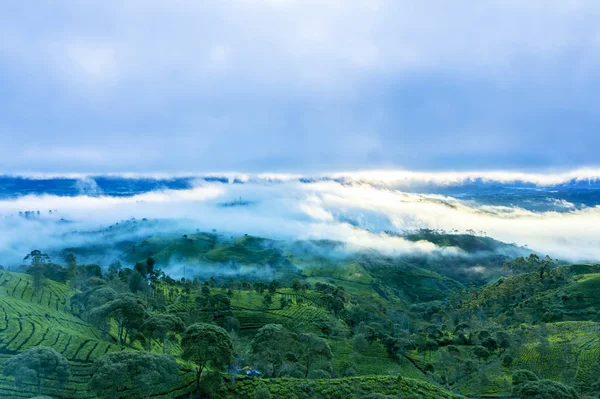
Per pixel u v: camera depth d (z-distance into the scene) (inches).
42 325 5964.6
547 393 4441.4
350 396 4490.7
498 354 7844.5
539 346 7598.4
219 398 4399.6
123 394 3946.9
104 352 5374.0
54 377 4397.1
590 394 5910.4
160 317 5551.2
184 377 4753.9
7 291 7539.4
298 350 5802.2
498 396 6136.8
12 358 3986.2
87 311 6978.4
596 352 7027.6
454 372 7012.8
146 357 4131.4
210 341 4453.7
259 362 5570.9
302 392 4503.0
